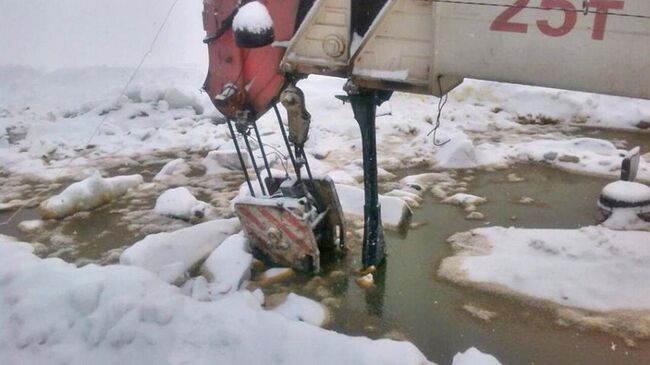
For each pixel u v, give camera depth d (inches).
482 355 150.6
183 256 209.8
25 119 396.2
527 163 313.7
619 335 171.8
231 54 178.9
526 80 147.4
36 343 160.1
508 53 146.6
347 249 220.2
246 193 266.1
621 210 237.0
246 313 163.9
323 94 409.7
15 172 311.4
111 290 171.0
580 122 386.3
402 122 374.6
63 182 299.0
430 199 269.1
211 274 201.5
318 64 169.9
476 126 378.0
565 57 141.2
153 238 211.3
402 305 188.7
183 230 221.6
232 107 181.9
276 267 207.6
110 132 370.6
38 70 487.5
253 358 153.2
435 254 219.5
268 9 171.3
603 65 138.0
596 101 392.8
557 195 273.3
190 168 313.4
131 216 255.3
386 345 154.8
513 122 389.1
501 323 179.2
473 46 149.6
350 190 255.6
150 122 390.0
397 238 232.2
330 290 196.2
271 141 344.5
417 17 156.4
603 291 189.2
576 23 137.6
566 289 190.7
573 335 172.7
